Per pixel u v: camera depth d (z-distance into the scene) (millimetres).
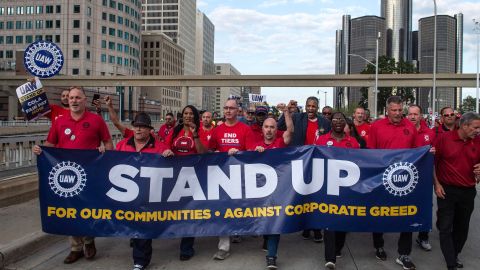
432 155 5527
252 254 6062
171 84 71562
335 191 5602
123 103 98688
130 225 5535
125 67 115375
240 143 6211
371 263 5742
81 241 5793
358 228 5578
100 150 5516
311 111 7145
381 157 5578
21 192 8461
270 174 5625
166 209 5598
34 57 7117
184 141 5762
